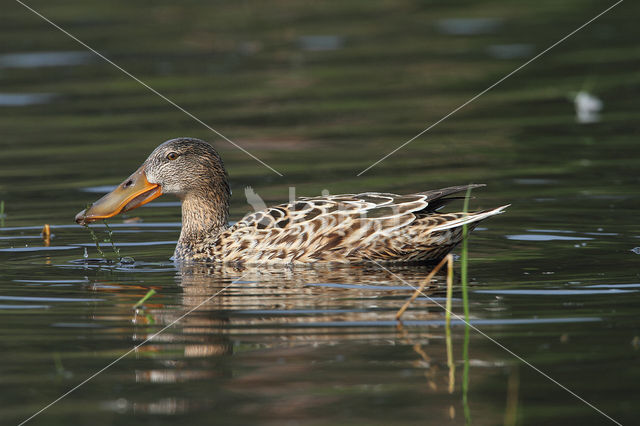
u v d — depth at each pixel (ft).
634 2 117.70
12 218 49.37
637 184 52.95
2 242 44.57
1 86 87.40
